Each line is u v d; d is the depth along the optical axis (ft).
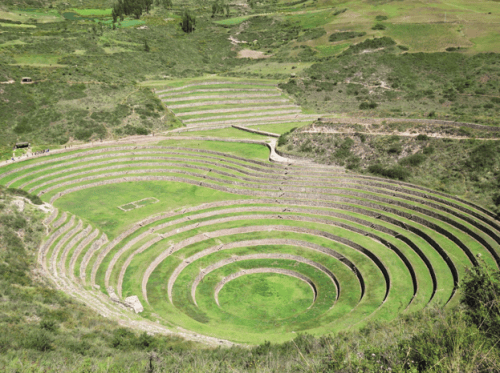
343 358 66.85
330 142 267.18
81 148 298.15
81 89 352.49
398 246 186.60
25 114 316.19
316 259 192.95
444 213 196.13
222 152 294.87
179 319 150.92
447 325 61.31
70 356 95.09
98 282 167.12
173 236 206.80
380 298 159.94
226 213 228.22
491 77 359.46
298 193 239.91
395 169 233.35
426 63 401.70
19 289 130.31
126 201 242.78
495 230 173.99
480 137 226.99
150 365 87.97
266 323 154.30
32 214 186.70
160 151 305.53
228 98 389.60
